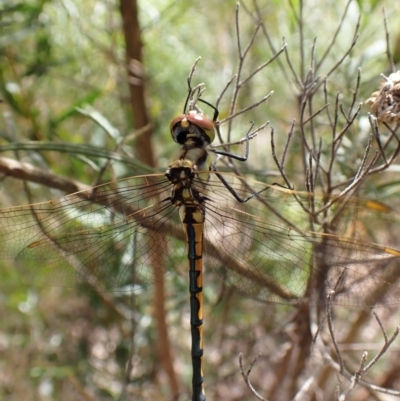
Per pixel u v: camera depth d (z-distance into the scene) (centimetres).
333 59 25
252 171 24
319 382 26
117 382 30
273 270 23
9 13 26
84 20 27
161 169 24
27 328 30
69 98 28
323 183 23
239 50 22
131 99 26
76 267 24
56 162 28
